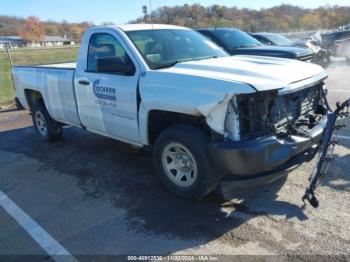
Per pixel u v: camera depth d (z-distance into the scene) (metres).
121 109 4.18
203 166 3.38
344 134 5.60
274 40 12.67
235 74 3.37
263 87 3.09
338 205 3.50
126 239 3.17
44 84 5.68
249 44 9.79
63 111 5.41
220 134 3.20
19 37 103.56
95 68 4.60
